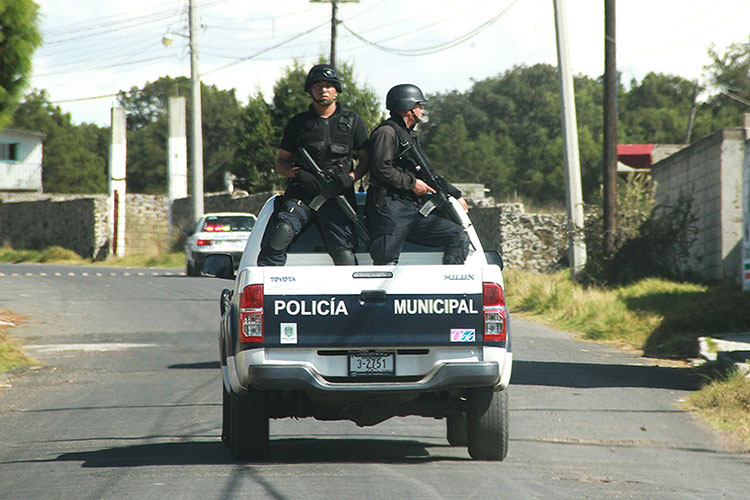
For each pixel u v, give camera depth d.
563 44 91.44
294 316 25.80
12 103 63.69
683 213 92.00
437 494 23.59
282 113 197.88
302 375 25.62
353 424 37.28
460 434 32.31
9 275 126.56
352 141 29.44
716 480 27.23
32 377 50.53
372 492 23.62
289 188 29.39
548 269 122.50
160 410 39.75
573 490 24.86
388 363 26.06
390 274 25.98
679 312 67.94
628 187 96.19
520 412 39.19
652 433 34.94
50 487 25.05
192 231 123.12
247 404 27.81
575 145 91.88
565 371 51.28
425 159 28.67
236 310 27.03
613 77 92.19
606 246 90.94
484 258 29.45
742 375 43.62
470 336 26.05
